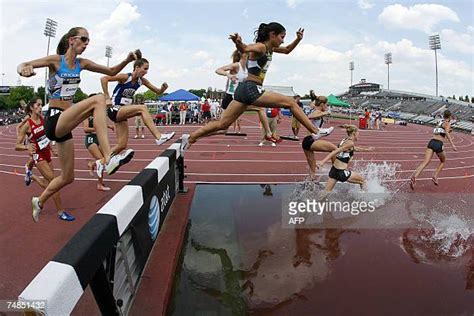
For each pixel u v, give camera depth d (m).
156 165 4.57
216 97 32.06
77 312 3.16
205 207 6.09
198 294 3.49
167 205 5.42
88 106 3.77
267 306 3.28
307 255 4.31
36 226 5.28
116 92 5.71
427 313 3.17
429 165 10.82
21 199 6.72
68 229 5.18
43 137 5.58
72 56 3.84
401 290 3.54
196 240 4.74
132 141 16.08
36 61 3.58
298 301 3.36
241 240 4.76
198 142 15.35
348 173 6.47
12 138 20.20
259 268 4.00
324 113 7.21
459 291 3.53
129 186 3.45
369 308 3.24
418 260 4.19
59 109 3.88
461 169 10.24
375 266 4.04
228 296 3.46
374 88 105.25
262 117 8.41
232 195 6.81
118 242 2.90
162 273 3.75
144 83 5.94
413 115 51.72
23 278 3.78
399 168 10.20
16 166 10.46
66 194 7.04
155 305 3.20
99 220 2.54
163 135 5.30
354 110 59.88
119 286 2.92
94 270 2.23
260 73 4.98
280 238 4.82
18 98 52.94
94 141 7.22
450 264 4.10
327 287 3.60
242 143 15.10
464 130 32.53
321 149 7.25
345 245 4.61
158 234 4.73
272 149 13.35
